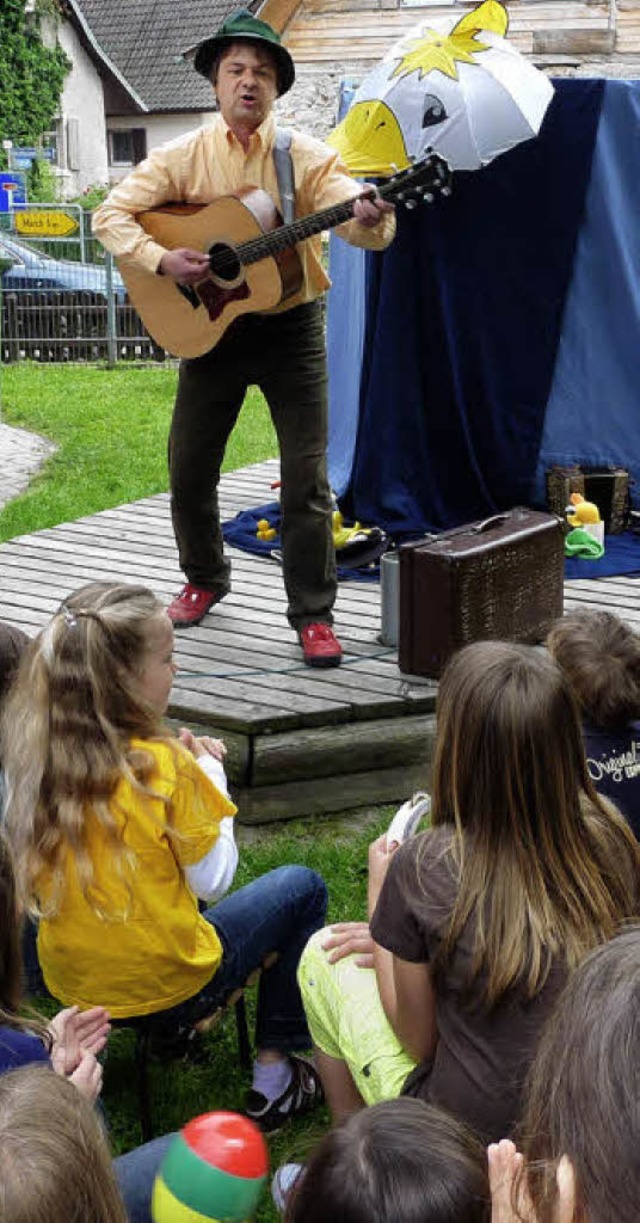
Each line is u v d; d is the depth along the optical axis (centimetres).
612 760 295
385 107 559
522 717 207
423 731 438
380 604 534
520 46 1477
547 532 475
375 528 594
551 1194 104
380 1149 141
